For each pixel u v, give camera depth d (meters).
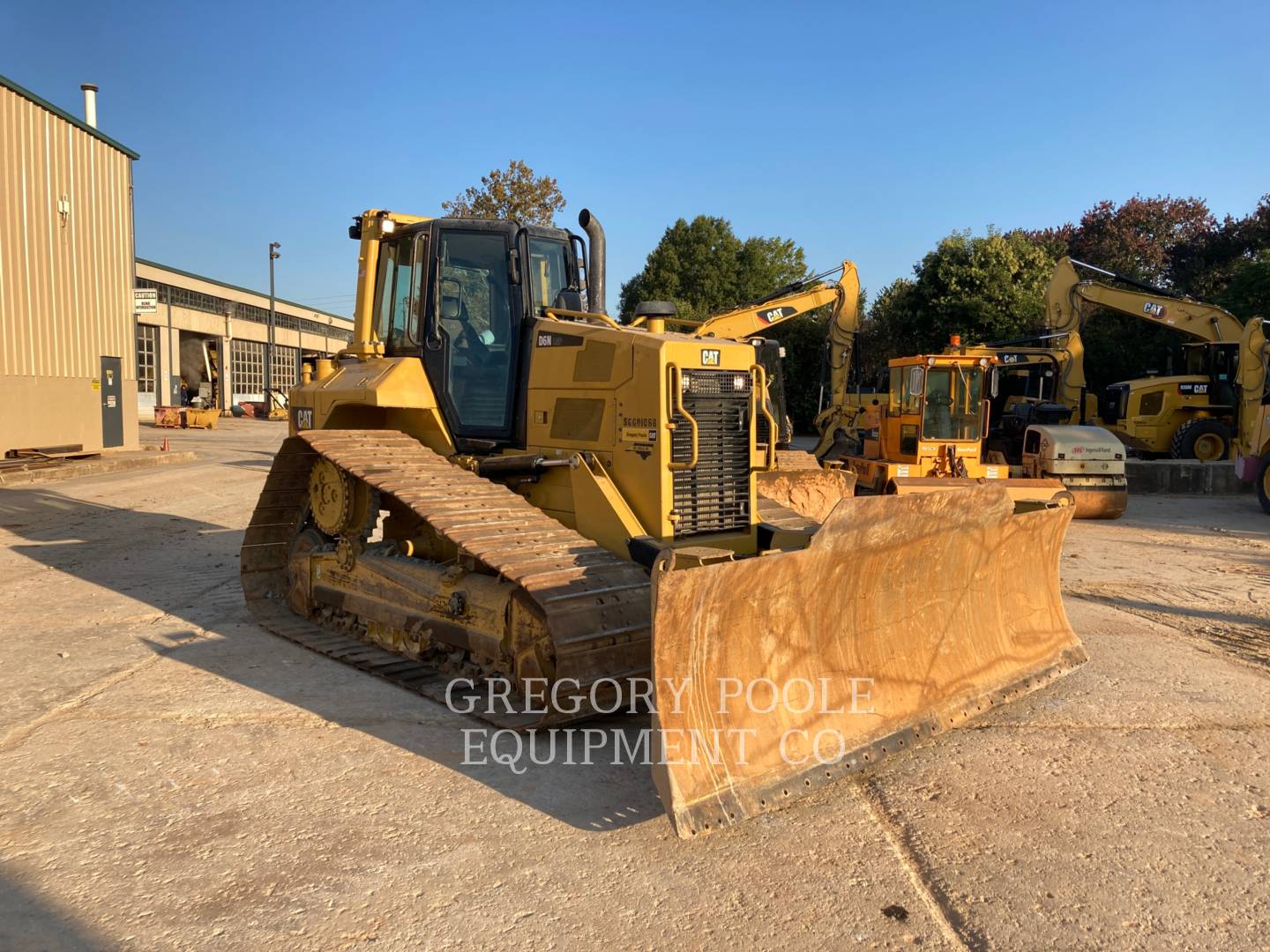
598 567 4.60
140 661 5.65
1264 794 4.04
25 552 9.12
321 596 6.41
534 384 5.75
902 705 4.49
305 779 4.02
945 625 4.89
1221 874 3.35
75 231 18.61
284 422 38.44
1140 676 5.67
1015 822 3.74
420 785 3.99
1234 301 26.88
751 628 3.87
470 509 4.96
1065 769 4.29
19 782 3.93
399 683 5.22
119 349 20.27
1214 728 4.82
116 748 4.30
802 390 35.56
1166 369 20.91
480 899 3.10
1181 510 14.14
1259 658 6.11
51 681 5.25
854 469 15.37
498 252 5.98
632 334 5.20
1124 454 12.85
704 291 41.78
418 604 5.48
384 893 3.13
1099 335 29.22
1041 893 3.21
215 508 12.49
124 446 20.53
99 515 11.55
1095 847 3.54
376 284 6.79
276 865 3.30
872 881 3.28
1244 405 16.80
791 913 3.06
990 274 31.69
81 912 2.96
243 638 6.23
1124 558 9.88
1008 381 20.94
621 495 5.20
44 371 17.61
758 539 5.50
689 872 3.32
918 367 13.32
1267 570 9.20
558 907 3.07
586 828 3.64
